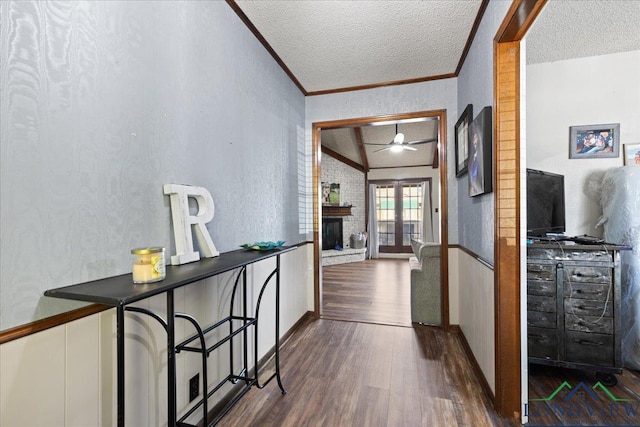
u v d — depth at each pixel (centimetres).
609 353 187
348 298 389
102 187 103
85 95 97
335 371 207
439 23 202
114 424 105
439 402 173
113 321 105
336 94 312
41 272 85
